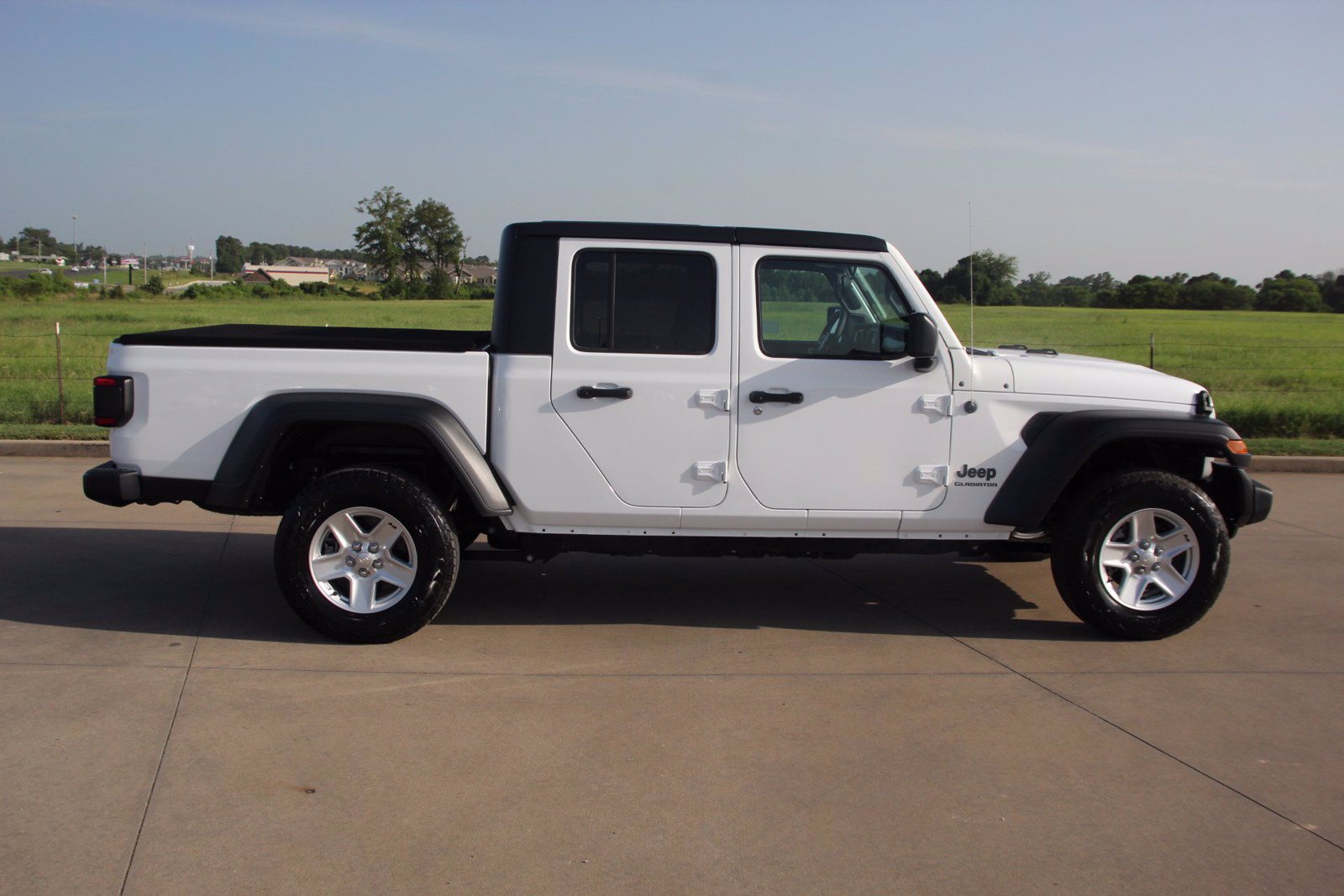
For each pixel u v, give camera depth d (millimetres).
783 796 3400
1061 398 5000
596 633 5117
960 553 5277
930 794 3441
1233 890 2896
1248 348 25906
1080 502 4988
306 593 4742
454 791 3387
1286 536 7512
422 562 4750
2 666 4426
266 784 3398
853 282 4883
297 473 5199
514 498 4828
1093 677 4586
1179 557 5078
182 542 6773
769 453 4832
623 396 4750
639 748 3748
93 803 3244
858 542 5047
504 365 4766
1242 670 4703
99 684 4250
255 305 48562
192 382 4770
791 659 4773
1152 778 3584
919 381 4871
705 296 4805
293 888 2801
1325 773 3646
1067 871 2979
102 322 34656
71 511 7621
